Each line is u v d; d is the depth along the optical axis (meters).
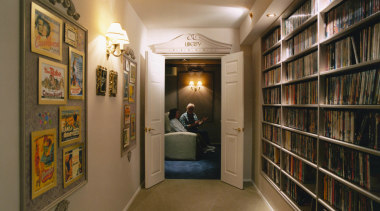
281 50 2.42
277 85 2.62
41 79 1.13
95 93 1.81
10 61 0.95
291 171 2.26
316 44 1.70
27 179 1.04
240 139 3.34
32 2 1.06
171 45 3.69
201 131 6.46
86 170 1.62
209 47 3.69
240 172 3.34
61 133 1.32
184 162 4.89
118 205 2.39
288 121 2.33
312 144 1.84
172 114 5.61
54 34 1.24
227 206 2.78
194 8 2.94
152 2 2.75
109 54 2.06
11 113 0.96
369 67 1.29
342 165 1.45
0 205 0.90
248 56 3.72
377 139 1.14
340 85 1.47
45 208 1.17
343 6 1.44
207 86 7.05
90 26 1.72
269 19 2.54
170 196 3.06
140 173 3.38
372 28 1.19
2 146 0.91
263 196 3.02
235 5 2.85
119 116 2.40
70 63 1.40
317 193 1.68
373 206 1.19
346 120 1.40
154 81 3.42
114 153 2.26
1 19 0.90
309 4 1.85
